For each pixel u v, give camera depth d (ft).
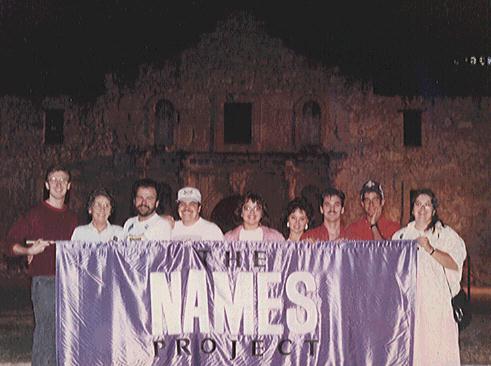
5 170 73.56
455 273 21.61
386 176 75.00
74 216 23.41
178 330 20.22
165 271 20.25
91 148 75.10
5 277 70.79
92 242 20.10
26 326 47.03
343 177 75.72
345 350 20.25
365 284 20.34
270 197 77.20
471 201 73.97
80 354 19.90
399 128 74.84
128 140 75.56
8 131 73.92
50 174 23.18
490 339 41.09
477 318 50.24
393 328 20.27
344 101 75.51
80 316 19.97
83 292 19.99
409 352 20.24
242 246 20.43
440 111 73.97
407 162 74.64
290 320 20.36
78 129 74.90
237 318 20.35
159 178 76.33
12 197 73.77
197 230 23.27
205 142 76.69
